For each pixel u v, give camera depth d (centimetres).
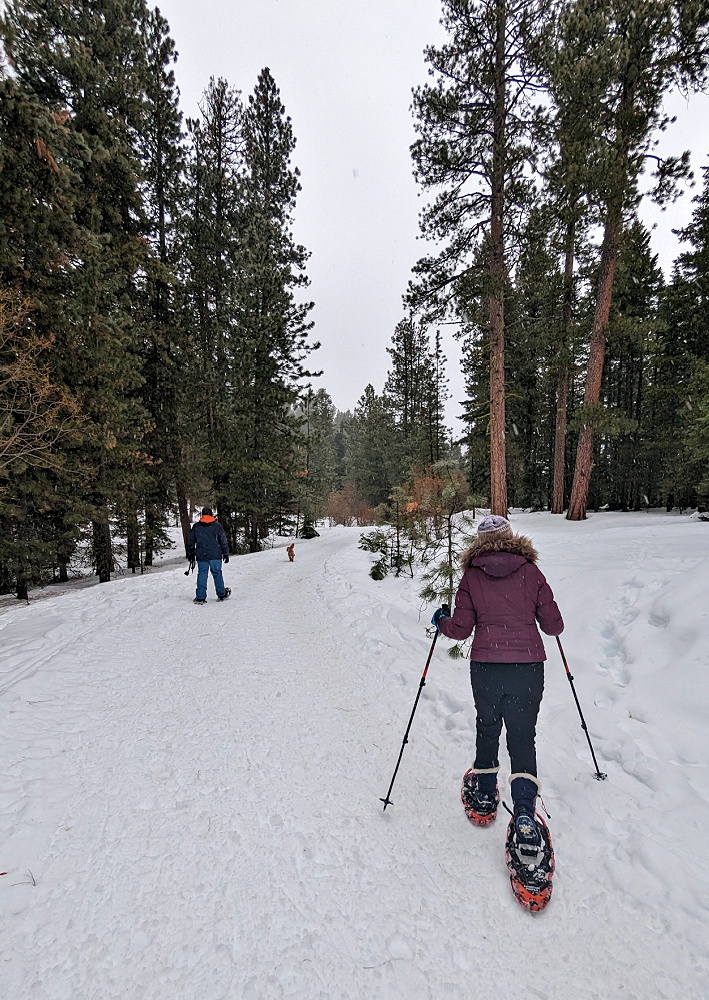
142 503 1748
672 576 537
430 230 1362
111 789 296
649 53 1238
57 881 222
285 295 2230
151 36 1748
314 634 628
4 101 868
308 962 186
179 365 1845
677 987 175
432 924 204
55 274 1073
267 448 2317
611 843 245
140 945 191
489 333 1498
